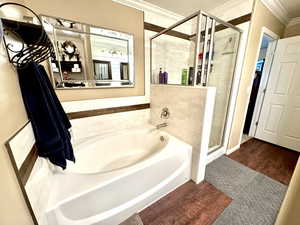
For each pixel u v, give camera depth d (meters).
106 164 1.71
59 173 1.02
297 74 2.08
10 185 0.52
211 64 1.64
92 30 1.49
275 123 2.39
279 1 1.78
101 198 0.93
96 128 1.76
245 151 2.21
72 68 1.46
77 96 1.55
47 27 1.27
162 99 1.84
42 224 0.70
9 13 0.80
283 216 0.51
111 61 1.69
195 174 1.50
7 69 0.62
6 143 0.52
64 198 0.81
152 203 1.27
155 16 1.93
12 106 0.62
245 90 2.02
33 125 0.79
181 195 1.36
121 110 1.92
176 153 1.34
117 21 1.63
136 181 1.09
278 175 1.64
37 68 0.80
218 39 1.72
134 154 1.90
